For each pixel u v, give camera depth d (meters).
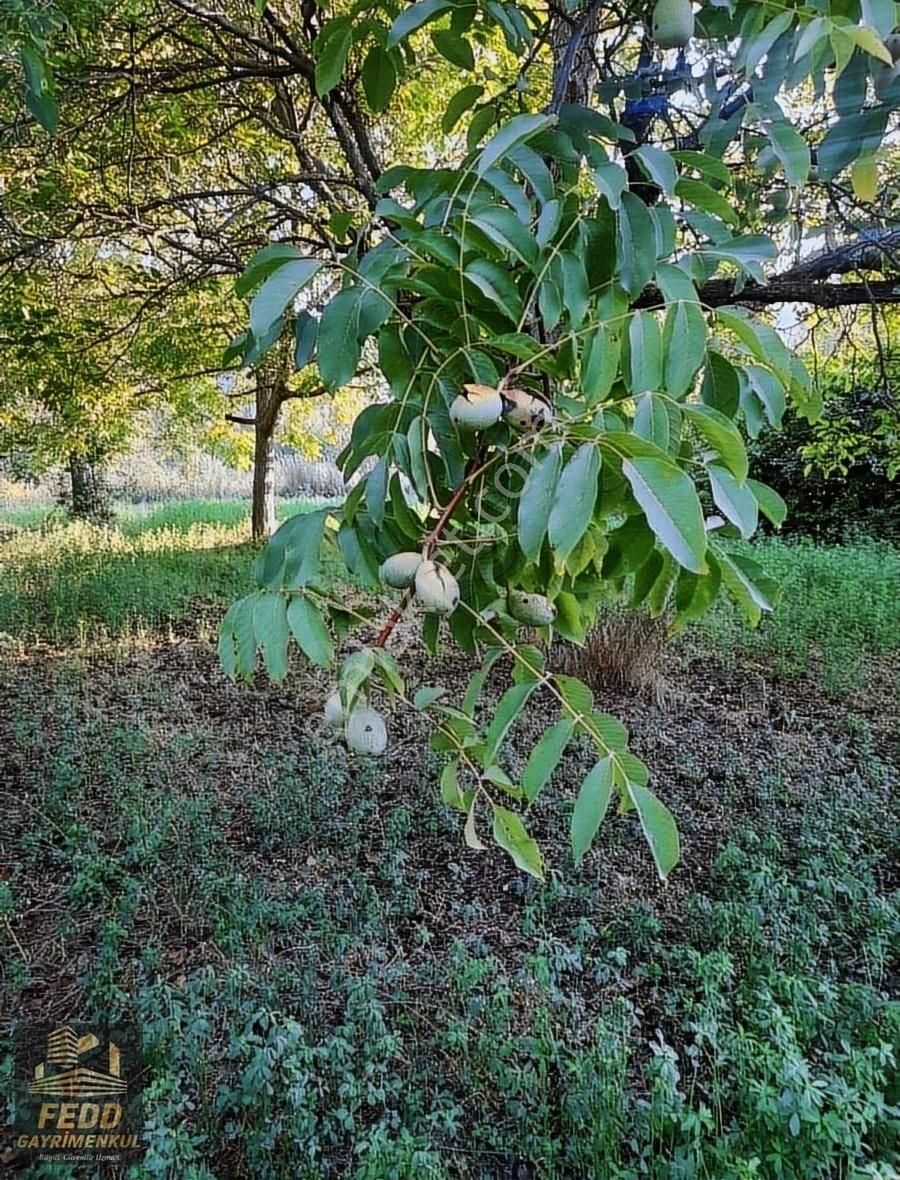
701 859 3.33
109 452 12.64
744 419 1.38
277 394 10.27
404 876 3.23
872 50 0.96
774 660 6.14
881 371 3.37
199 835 3.36
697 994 2.46
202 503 15.79
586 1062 2.00
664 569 1.31
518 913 3.02
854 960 2.63
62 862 3.33
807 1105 1.69
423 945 2.82
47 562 9.38
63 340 5.50
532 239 1.06
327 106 3.36
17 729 4.61
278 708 5.29
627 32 1.70
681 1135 1.92
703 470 1.24
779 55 1.21
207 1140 1.97
